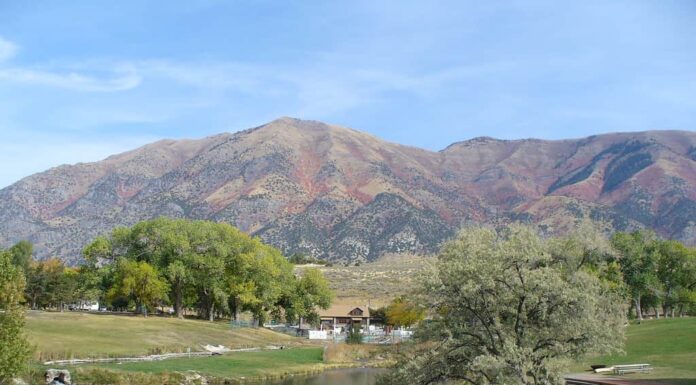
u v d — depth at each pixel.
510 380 30.52
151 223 126.81
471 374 33.94
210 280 123.75
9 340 37.47
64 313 108.31
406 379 33.62
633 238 110.50
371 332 135.12
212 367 73.56
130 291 117.44
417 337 34.44
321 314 164.12
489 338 33.38
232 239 130.75
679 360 56.88
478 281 32.97
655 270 109.62
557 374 31.67
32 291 130.88
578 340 33.22
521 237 34.62
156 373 62.41
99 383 55.12
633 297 105.31
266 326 146.88
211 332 107.38
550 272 33.28
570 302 32.91
